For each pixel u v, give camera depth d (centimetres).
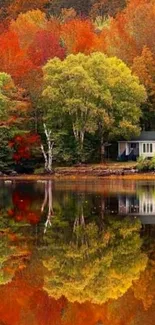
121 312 1916
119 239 2959
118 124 8250
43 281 2222
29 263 2470
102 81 8131
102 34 11162
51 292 2102
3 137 7769
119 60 8481
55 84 8019
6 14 15425
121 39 9956
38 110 8244
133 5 11825
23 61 8838
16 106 7844
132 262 2469
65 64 8106
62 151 8144
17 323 1878
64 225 3403
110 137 8344
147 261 2489
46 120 8119
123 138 8481
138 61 9125
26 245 2836
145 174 7556
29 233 3156
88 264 2450
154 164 7681
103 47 10156
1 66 8638
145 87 9012
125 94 8269
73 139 8244
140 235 3067
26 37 11650
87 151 8300
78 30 11306
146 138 8481
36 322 1892
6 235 3100
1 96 7681
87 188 5766
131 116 8256
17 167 7969
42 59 10106
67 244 2842
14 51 9581
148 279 2220
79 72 7900
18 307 1984
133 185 6119
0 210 4075
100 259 2542
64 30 11694
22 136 7862
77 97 7962
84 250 2716
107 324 1855
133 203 4366
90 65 8150
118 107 8194
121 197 4803
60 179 7181
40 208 4150
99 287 2145
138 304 1977
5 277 2270
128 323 1852
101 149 8306
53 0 16125
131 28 10394
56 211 3988
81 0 16162
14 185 6344
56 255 2612
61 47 10725
